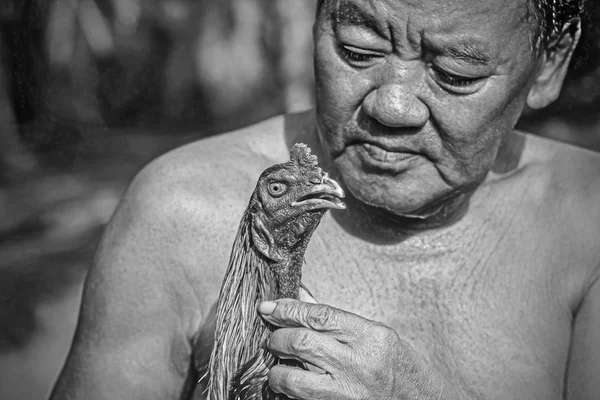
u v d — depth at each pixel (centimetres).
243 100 1244
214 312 273
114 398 274
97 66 1207
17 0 1095
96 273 283
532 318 273
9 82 1123
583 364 267
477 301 272
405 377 233
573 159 299
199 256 275
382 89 242
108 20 1213
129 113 1246
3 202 927
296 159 228
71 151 1108
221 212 278
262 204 230
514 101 254
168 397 280
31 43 1133
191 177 284
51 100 1160
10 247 838
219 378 241
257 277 239
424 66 242
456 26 235
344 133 253
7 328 708
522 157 301
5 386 651
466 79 242
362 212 278
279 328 236
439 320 270
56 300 748
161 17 1245
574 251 281
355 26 242
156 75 1259
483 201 286
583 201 288
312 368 236
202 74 1244
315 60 255
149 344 277
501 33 239
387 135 247
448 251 278
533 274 278
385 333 229
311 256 275
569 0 262
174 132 1234
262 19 1227
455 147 248
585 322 273
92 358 278
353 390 226
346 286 272
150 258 277
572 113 888
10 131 1107
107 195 974
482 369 266
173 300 277
